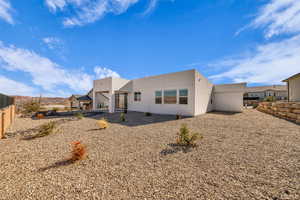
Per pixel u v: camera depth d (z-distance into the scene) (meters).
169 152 3.39
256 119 8.14
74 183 2.12
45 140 4.45
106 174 2.38
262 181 2.12
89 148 3.70
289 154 3.12
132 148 3.68
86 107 18.86
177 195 1.82
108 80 13.12
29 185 2.07
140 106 13.52
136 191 1.92
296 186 1.98
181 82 10.47
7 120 6.20
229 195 1.80
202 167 2.60
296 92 11.24
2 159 3.01
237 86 13.62
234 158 2.98
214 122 7.41
